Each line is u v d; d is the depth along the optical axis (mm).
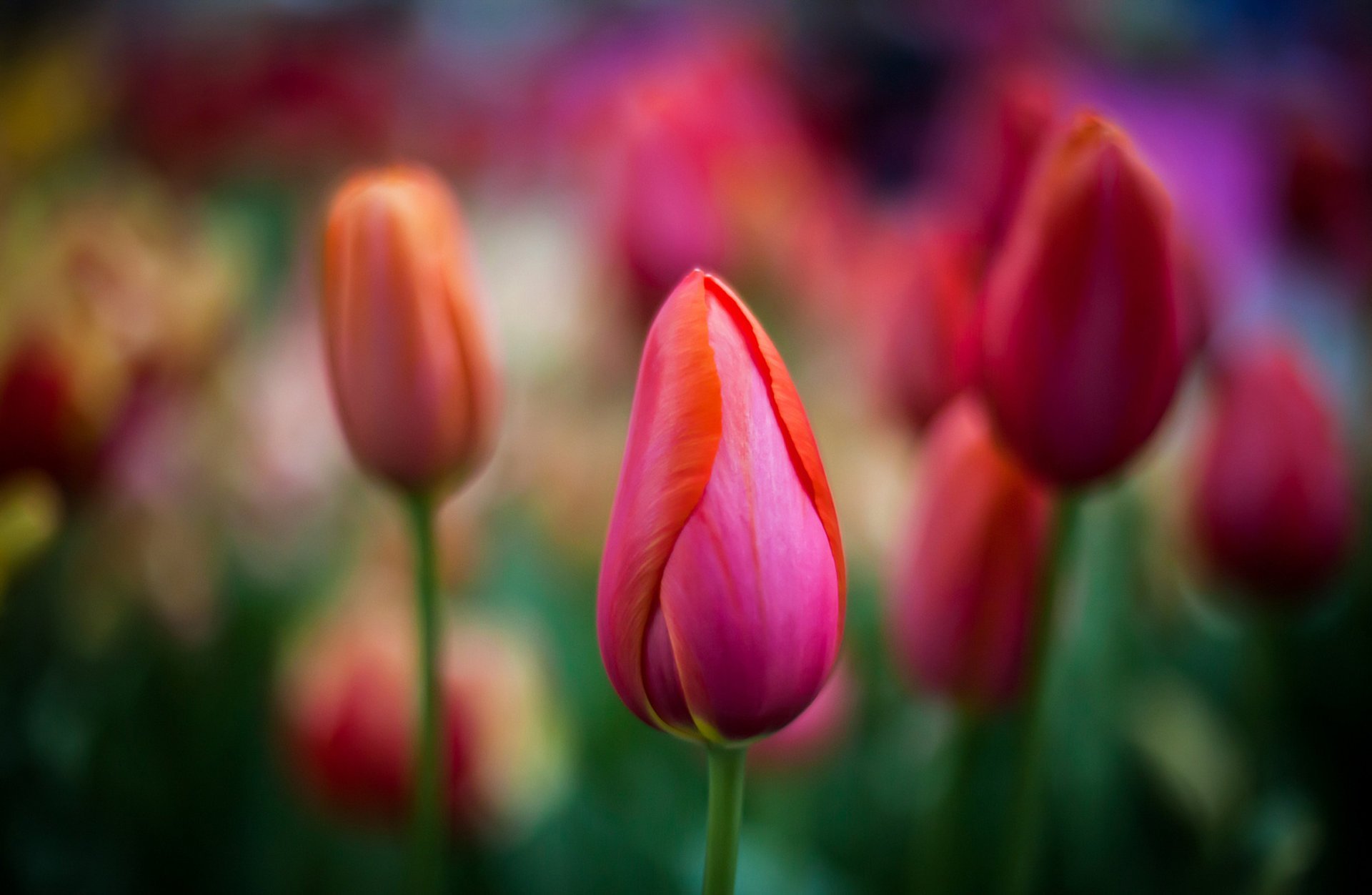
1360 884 599
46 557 573
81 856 550
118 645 592
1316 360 851
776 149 896
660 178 589
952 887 527
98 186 785
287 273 920
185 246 649
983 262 509
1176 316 421
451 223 446
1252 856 536
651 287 598
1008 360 426
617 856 559
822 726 535
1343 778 615
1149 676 609
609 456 687
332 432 692
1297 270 726
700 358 387
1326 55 1639
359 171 1059
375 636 513
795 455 391
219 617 612
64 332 527
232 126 1040
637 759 591
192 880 571
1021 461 435
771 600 388
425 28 1524
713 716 393
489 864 561
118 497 586
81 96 848
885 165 1335
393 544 575
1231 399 520
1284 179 681
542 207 1073
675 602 389
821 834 583
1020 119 486
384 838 536
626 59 1495
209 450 642
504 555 661
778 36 1422
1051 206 417
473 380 445
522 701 547
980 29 1626
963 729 484
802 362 788
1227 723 607
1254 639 541
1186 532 538
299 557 671
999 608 469
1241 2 2262
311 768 518
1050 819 572
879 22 1520
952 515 469
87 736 558
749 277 766
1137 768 592
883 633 614
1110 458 428
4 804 545
